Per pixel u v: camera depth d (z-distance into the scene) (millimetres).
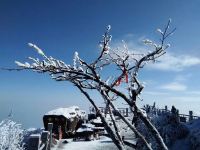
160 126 19781
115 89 2807
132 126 2721
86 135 22578
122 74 3002
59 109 24078
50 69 2705
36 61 2635
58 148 18938
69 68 2781
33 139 9281
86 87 2885
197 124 19375
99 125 26000
